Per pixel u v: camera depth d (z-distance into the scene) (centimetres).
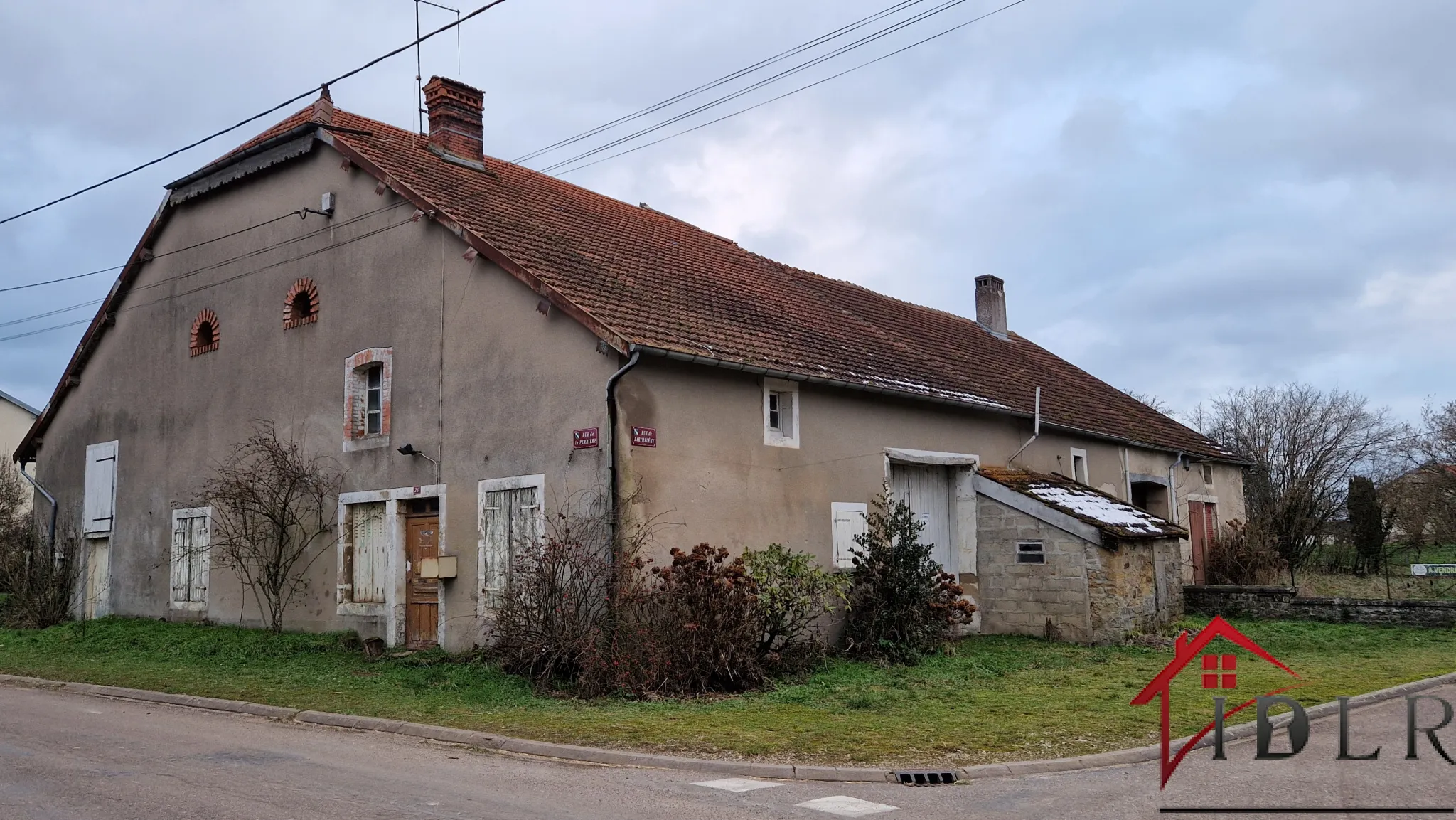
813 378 1373
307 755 812
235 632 1539
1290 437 3744
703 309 1436
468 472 1325
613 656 1092
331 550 1491
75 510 1956
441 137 1712
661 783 722
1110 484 2134
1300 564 2727
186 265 1802
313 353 1557
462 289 1362
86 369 1984
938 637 1391
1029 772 759
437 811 626
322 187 1572
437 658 1281
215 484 1655
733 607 1122
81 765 761
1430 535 2881
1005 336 2719
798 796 684
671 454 1220
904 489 1623
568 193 1886
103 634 1606
